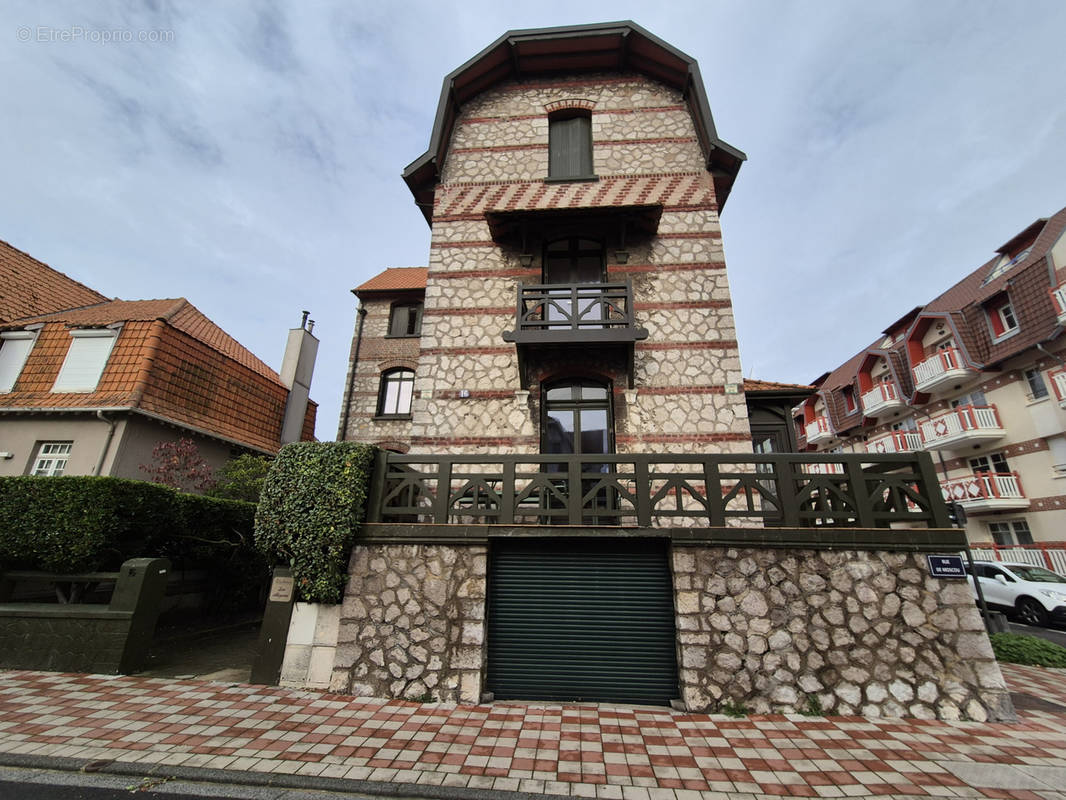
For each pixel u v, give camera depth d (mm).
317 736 4527
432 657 5773
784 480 6113
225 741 4344
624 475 6344
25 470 11484
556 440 8961
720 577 5781
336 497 6203
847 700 5277
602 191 10266
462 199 10469
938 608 5508
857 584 5645
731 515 6004
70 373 12234
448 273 9953
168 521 8258
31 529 6926
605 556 6277
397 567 6148
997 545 16000
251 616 10781
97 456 11336
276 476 6477
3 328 12742
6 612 6543
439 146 10469
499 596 6230
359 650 5883
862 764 4145
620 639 5973
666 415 8742
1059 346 14508
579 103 10961
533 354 9203
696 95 10312
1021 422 15969
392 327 18781
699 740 4605
